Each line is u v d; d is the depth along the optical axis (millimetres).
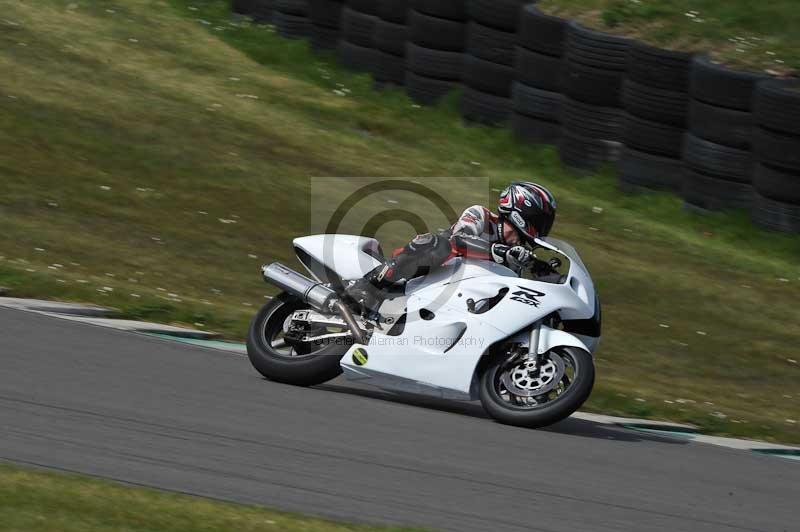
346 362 24078
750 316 38312
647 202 46688
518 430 22875
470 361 23234
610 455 21922
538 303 23266
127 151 45812
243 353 27375
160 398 21375
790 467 23500
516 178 49500
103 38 60500
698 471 21734
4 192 39156
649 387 30469
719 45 46500
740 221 44344
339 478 17859
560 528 16750
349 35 62031
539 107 51031
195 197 42625
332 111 55812
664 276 40750
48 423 18719
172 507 15180
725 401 30453
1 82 50469
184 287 33781
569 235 43562
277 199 43906
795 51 45406
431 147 52750
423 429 21891
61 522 14070
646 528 17312
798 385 33000
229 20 69812
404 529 15375
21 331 25047
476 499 17672
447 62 55906
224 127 51000
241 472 17531
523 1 52125
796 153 42125
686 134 45719
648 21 48781
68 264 33469
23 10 61688
